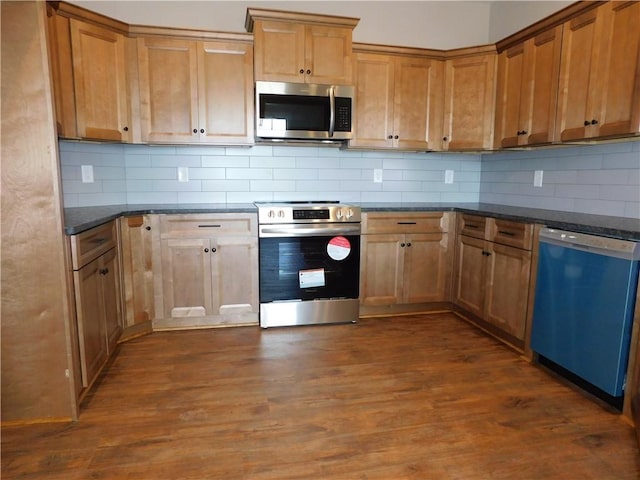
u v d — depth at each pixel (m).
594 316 2.06
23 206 1.75
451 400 2.09
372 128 3.35
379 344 2.78
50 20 2.38
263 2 3.33
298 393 2.15
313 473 1.58
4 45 1.65
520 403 2.07
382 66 3.31
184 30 2.93
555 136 2.66
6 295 1.78
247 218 2.98
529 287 2.53
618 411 2.00
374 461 1.64
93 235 2.16
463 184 3.92
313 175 3.59
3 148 1.70
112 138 2.84
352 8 3.52
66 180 2.89
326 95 3.11
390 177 3.76
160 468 1.60
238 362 2.50
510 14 3.53
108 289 2.42
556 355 2.31
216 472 1.58
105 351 2.35
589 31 2.39
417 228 3.30
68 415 1.90
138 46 2.89
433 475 1.57
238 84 3.07
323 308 3.14
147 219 2.85
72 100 2.58
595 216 2.59
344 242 3.12
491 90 3.28
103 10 3.09
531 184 3.29
